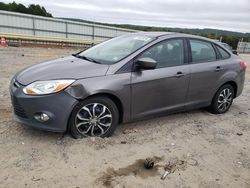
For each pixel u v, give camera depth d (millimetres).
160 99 4281
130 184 2889
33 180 2836
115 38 5031
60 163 3176
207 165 3396
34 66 4129
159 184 2928
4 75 8125
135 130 4262
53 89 3385
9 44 21078
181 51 4582
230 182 3076
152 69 4102
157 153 3602
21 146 3490
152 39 4324
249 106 6312
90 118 3691
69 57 4578
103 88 3596
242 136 4422
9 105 5047
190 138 4160
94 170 3098
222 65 5141
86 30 33969
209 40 5168
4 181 2787
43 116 3412
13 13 28531
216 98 5230
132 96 3916
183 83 4492
